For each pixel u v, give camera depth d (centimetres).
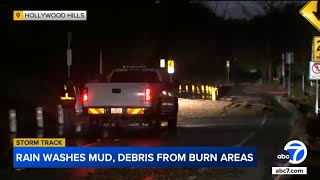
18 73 7381
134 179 2616
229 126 5262
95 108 4353
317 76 6053
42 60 7919
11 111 4691
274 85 15300
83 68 9381
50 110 6512
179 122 5725
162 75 4900
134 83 4312
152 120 4397
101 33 10394
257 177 2680
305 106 7619
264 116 6475
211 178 2645
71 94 5431
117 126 4878
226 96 11381
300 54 11325
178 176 2688
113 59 10912
